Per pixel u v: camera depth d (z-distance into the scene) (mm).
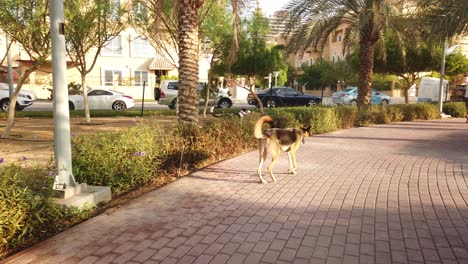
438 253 3684
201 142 7797
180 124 7977
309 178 6668
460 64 27578
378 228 4309
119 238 4078
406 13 15594
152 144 6594
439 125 16344
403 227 4340
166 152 7125
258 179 6598
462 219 4578
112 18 13703
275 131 6590
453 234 4129
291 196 5574
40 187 4316
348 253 3689
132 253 3721
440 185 6145
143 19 14266
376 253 3688
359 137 12148
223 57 18016
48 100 27938
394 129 14586
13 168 4273
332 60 45062
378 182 6363
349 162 8086
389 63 23875
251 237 4086
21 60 28859
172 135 7504
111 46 34250
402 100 37875
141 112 19453
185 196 5586
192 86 8594
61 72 4992
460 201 5281
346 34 17125
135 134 6496
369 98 16734
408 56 23078
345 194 5660
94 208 5070
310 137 12047
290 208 5031
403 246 3840
